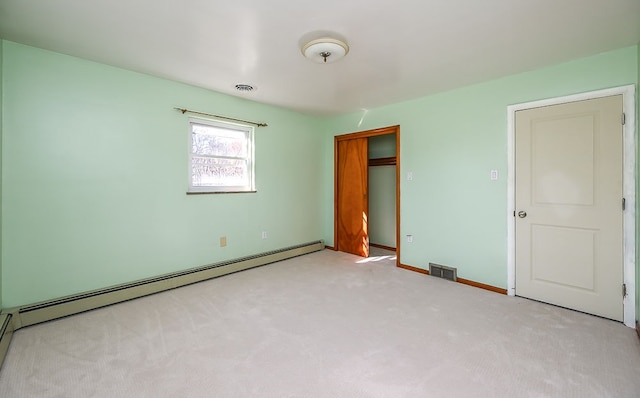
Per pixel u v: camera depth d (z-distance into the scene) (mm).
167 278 3197
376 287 3314
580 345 2107
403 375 1786
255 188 4137
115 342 2152
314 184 5051
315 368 1854
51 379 1749
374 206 5648
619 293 2480
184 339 2195
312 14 1946
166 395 1622
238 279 3582
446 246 3615
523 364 1889
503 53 2541
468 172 3396
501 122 3127
